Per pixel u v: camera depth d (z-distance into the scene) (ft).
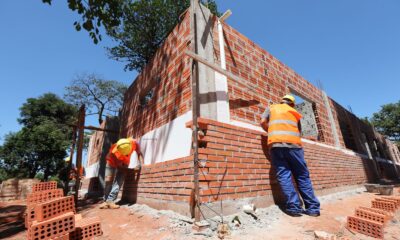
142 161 17.33
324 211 11.87
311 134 23.41
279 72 19.90
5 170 53.83
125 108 27.55
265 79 17.74
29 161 56.13
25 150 54.29
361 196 18.42
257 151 12.58
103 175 31.09
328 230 8.52
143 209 13.17
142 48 46.14
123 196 18.57
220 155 10.65
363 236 8.02
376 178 33.55
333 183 19.27
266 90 17.33
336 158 21.70
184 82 13.84
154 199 12.99
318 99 25.72
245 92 15.21
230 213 9.93
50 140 56.59
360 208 9.73
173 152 13.46
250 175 11.62
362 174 27.09
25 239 9.85
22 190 36.81
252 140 12.56
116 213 13.51
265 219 9.76
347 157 24.54
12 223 14.58
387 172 45.50
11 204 28.53
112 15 14.21
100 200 22.47
